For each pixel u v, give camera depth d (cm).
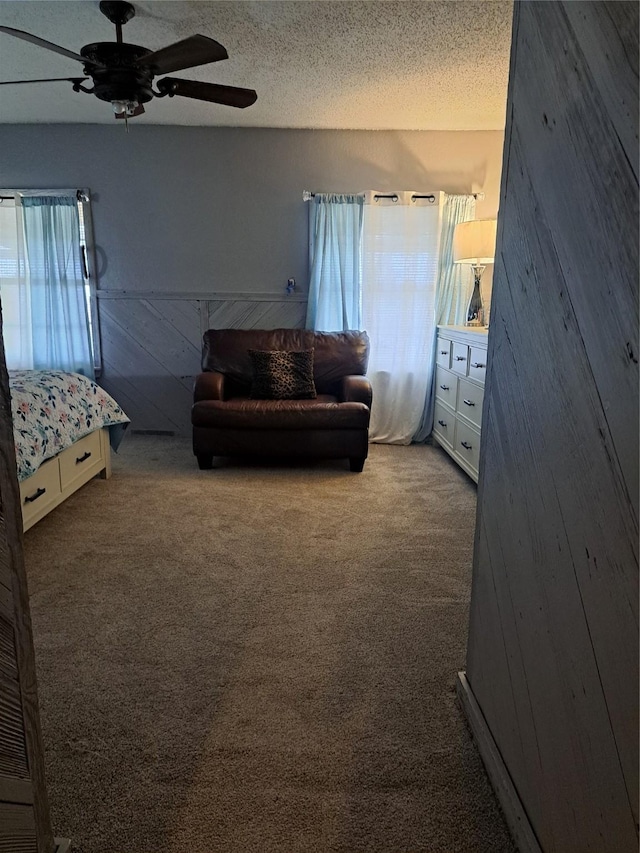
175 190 457
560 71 99
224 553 269
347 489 358
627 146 78
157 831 130
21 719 101
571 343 98
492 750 144
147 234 464
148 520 306
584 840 98
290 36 286
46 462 289
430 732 161
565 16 97
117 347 482
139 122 439
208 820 133
